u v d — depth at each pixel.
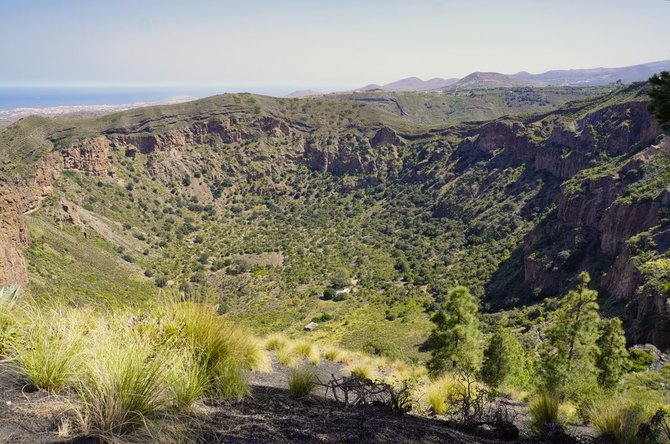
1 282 31.44
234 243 110.88
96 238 85.56
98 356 2.69
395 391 5.63
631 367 15.39
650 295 30.19
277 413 3.38
